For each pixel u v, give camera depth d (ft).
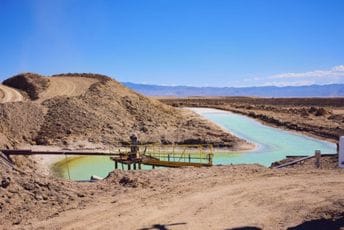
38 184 48.29
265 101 556.51
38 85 240.32
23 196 45.39
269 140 159.12
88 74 289.53
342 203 39.68
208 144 148.05
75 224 38.32
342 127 174.70
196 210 41.04
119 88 228.43
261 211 39.78
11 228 37.73
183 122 191.62
